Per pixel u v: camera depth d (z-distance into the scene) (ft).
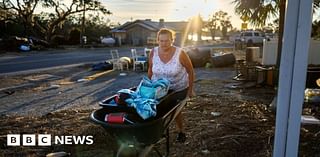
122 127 7.56
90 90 26.17
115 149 8.58
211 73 36.60
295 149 7.95
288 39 7.50
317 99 18.47
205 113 17.15
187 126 14.71
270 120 15.42
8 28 101.24
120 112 8.27
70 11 107.04
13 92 25.20
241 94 22.94
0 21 97.91
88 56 65.36
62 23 115.14
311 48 37.27
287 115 7.87
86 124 15.28
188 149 11.94
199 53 43.37
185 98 10.72
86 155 11.57
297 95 7.66
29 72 38.50
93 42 118.32
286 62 7.62
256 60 42.52
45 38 104.68
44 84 29.53
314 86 23.50
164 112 9.23
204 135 13.33
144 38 133.08
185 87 11.12
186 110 17.79
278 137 8.07
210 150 11.76
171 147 12.15
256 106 18.60
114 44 113.50
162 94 9.22
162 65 10.84
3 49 74.49
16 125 15.35
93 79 32.86
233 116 16.38
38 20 112.47
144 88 9.09
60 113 17.87
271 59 36.45
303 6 7.21
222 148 11.89
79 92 25.27
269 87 25.13
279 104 7.91
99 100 22.08
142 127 7.66
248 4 26.50
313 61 37.22
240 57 56.65
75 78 33.68
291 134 7.89
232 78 31.58
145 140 8.07
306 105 18.25
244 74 29.27
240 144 12.17
